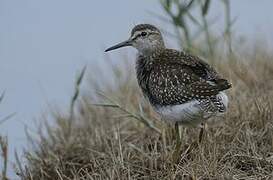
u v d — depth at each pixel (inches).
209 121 617.0
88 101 720.3
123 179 548.4
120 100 700.7
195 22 690.8
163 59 599.5
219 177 528.7
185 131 607.8
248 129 582.2
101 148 624.1
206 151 566.3
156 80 579.5
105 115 694.5
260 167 539.5
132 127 656.4
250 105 617.9
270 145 568.4
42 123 701.9
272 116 593.9
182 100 558.6
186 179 537.6
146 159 579.2
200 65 577.0
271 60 710.5
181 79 566.3
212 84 550.0
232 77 681.0
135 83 726.5
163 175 551.8
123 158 580.7
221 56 723.4
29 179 609.3
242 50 751.1
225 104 557.9
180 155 568.7
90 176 553.9
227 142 581.0
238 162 556.4
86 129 680.4
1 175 613.0
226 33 717.3
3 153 595.5
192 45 704.4
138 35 625.6
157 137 612.4
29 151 653.3
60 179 583.2
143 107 677.3
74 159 628.4
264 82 669.3
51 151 649.6
